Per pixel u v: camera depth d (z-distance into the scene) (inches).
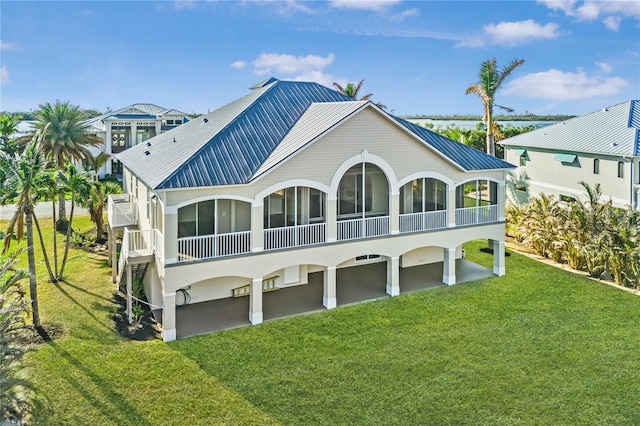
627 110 1462.8
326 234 864.9
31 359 664.4
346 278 1020.5
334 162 863.7
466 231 1007.6
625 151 1210.6
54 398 571.5
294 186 833.5
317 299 904.3
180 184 730.2
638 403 558.9
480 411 547.8
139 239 820.0
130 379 616.4
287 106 1029.8
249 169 813.9
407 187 1027.3
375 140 900.6
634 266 948.0
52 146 1425.9
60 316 817.5
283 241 834.2
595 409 548.7
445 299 903.7
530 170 1595.7
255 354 687.7
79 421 529.7
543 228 1181.7
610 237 992.9
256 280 802.2
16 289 661.3
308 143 822.5
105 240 1352.1
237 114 967.0
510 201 1622.8
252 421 532.1
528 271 1074.1
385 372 636.1
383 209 1015.6
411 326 781.9
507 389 591.5
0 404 492.1
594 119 1524.4
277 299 906.1
